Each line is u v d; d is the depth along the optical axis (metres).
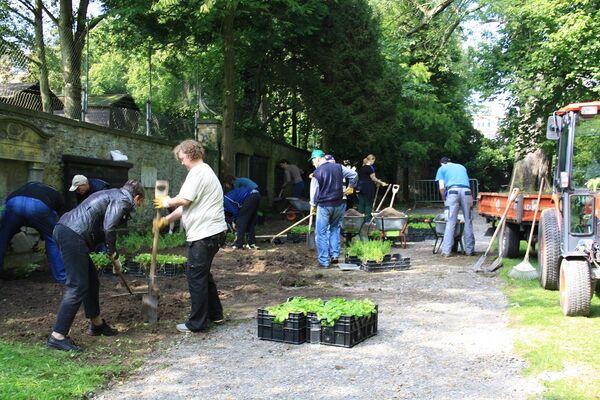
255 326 6.07
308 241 11.87
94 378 4.42
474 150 39.66
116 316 6.25
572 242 6.96
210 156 17.27
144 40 17.28
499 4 21.48
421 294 7.61
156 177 14.38
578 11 16.17
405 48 26.53
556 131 7.77
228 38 16.12
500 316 6.41
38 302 6.86
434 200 31.78
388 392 4.22
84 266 5.21
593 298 7.20
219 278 8.70
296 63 21.48
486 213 12.75
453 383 4.37
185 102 27.58
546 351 4.96
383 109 21.30
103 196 5.43
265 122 23.30
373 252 9.56
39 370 4.50
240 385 4.40
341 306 5.53
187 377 4.58
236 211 11.87
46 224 7.71
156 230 6.11
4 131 8.55
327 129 21.30
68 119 10.56
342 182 9.92
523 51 19.48
